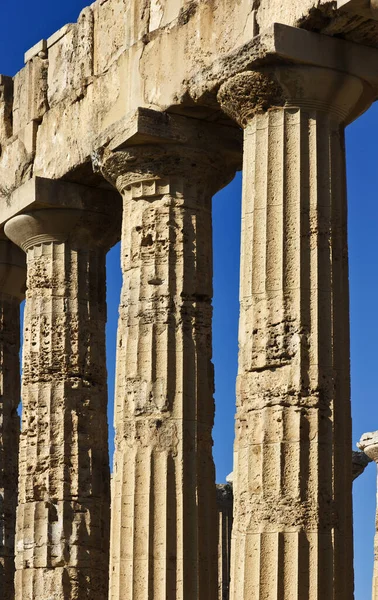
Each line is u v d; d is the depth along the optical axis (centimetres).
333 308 2983
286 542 2873
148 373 3347
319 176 3017
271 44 2991
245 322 3020
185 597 3234
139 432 3328
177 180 3425
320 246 2992
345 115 3086
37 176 3825
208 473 3338
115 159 3444
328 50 3031
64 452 3775
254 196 3044
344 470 2936
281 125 3038
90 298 3872
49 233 3869
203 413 3359
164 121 3378
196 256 3412
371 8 2939
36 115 3941
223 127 3438
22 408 3856
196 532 3281
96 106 3669
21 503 3800
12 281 4250
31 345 3859
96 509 3775
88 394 3825
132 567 3262
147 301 3384
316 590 2847
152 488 3288
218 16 3272
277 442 2922
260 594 2866
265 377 2969
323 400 2936
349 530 2922
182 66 3350
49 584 3709
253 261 3023
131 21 3572
